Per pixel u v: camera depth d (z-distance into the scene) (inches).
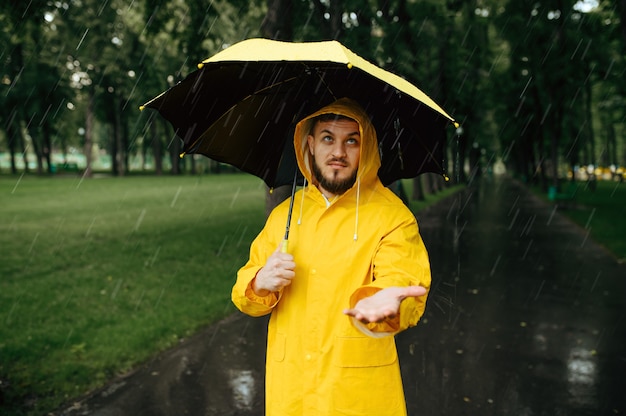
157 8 488.1
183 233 553.0
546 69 804.6
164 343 231.9
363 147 83.0
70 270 378.9
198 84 85.7
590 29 768.3
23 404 170.9
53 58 1473.9
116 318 263.9
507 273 382.6
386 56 412.5
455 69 767.1
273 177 105.3
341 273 79.9
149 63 1392.7
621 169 2155.5
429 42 561.6
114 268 385.4
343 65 77.0
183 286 332.5
